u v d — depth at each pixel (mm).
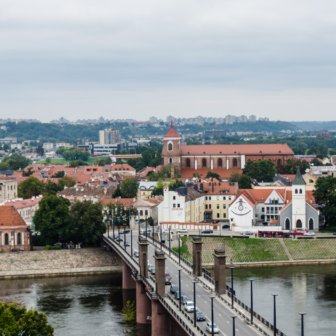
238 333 182250
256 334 181250
